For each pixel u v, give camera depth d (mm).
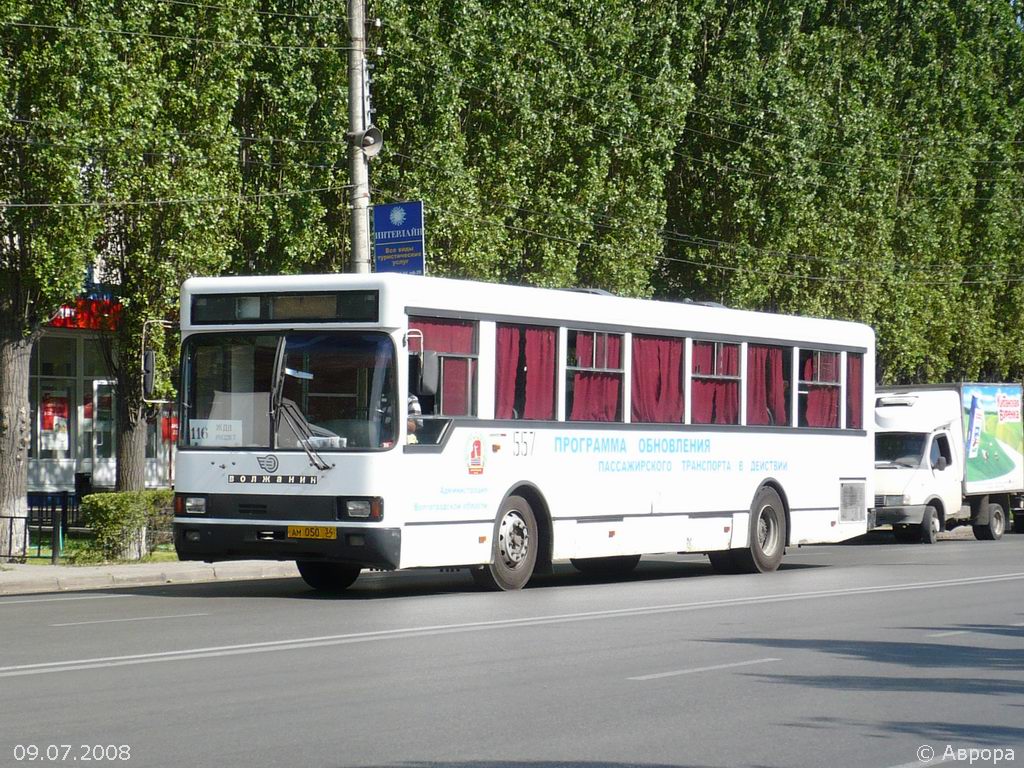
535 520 24500
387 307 21719
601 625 19062
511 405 23797
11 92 29938
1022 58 72500
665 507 26812
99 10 30688
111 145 30766
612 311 25797
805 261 55219
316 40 36844
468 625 18906
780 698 13484
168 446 51375
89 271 36594
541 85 41812
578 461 25062
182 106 33188
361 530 21469
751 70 53281
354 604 21859
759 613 20812
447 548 22609
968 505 48031
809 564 32781
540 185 43375
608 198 45125
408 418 21953
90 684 13891
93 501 30000
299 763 10406
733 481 28438
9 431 31703
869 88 62250
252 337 22422
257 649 16406
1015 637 18141
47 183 30344
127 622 19203
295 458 21906
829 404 31047
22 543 30797
